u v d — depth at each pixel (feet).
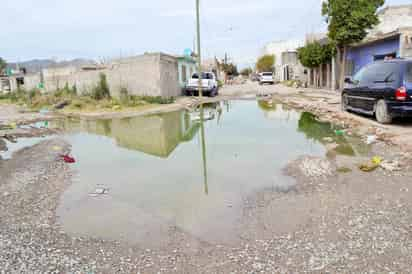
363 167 17.42
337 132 28.17
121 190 16.46
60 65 106.83
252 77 255.91
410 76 25.71
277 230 11.48
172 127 35.83
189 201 14.66
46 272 9.45
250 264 9.51
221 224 12.21
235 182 16.92
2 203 14.89
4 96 98.48
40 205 14.65
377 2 56.13
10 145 27.94
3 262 10.01
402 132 24.52
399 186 14.73
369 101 30.22
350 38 57.93
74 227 12.41
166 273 9.25
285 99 60.34
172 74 68.08
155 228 12.12
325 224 11.66
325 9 60.70
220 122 37.91
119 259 10.08
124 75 62.34
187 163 21.17
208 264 9.62
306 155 21.30
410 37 48.14
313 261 9.48
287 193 14.96
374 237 10.57
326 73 89.66
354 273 8.84
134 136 31.37
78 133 33.58
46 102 65.41
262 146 24.77
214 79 78.23
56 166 20.95
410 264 9.09
